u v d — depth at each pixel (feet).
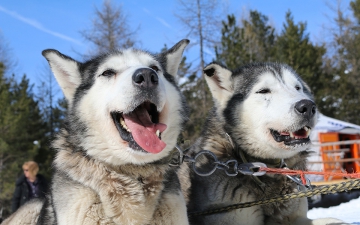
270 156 2.53
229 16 15.34
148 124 1.89
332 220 2.24
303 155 2.62
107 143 1.86
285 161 2.56
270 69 2.71
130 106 1.83
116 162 1.84
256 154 2.56
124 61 2.07
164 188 1.91
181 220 1.92
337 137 11.07
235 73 2.79
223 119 2.70
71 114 2.03
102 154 1.85
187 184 2.65
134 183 1.81
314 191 2.06
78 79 2.15
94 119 1.91
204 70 2.84
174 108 2.03
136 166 1.85
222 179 2.46
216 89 2.83
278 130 2.42
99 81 2.01
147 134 1.83
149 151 1.78
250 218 2.38
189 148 2.90
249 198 2.42
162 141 1.84
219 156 2.58
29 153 15.29
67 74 2.16
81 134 1.92
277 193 2.43
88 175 1.81
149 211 1.84
